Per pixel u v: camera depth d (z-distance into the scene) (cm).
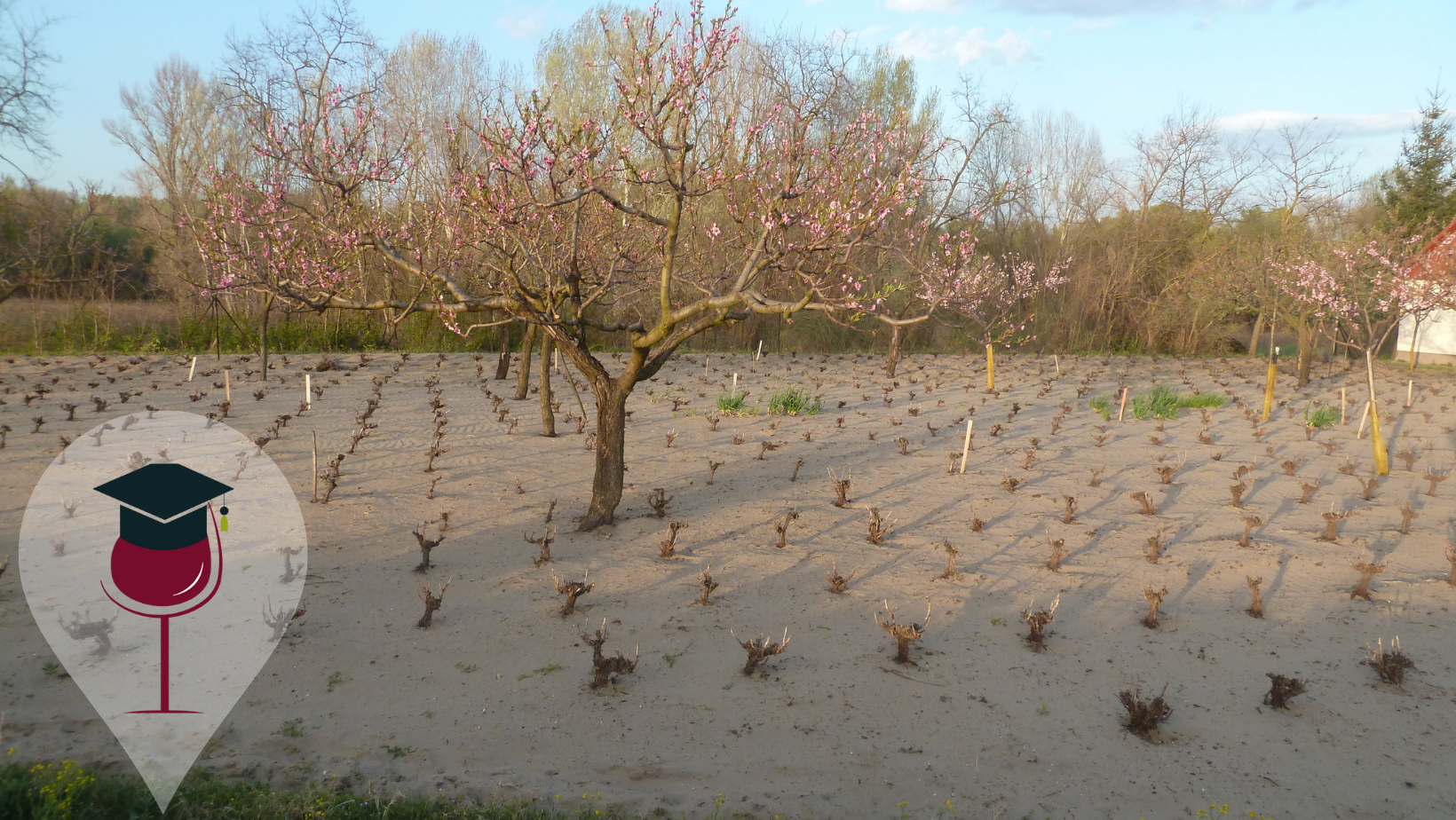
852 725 506
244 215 825
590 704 524
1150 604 659
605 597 683
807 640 618
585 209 954
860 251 997
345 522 846
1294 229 2541
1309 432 1425
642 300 2411
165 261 2445
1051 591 712
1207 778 456
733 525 869
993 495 1006
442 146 1134
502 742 481
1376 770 463
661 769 458
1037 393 1941
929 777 456
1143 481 1088
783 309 682
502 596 678
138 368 1897
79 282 2205
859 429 1425
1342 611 678
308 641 591
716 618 650
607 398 840
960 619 655
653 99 668
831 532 855
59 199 2308
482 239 795
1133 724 499
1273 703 528
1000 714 520
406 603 661
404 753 466
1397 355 3028
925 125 2723
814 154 726
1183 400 1750
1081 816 424
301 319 2484
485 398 1627
